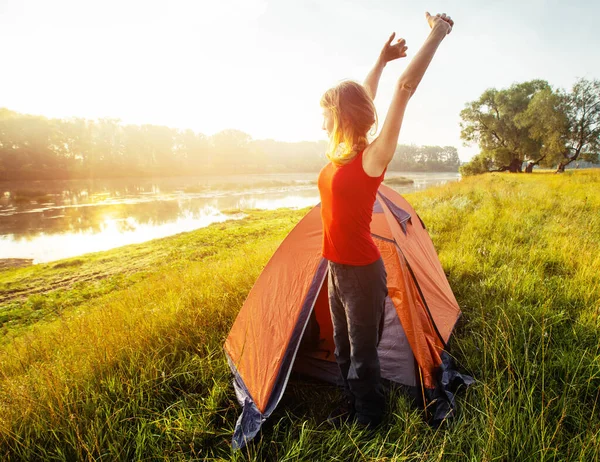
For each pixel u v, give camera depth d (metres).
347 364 1.87
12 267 12.73
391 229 2.31
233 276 4.48
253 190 47.91
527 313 2.67
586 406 1.80
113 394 2.19
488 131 37.50
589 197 8.61
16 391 2.30
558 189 11.38
